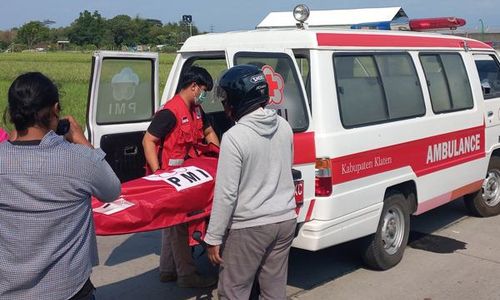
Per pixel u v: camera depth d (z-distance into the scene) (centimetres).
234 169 308
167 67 3325
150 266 565
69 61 5103
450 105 626
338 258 584
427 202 584
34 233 244
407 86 561
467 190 661
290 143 335
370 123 504
